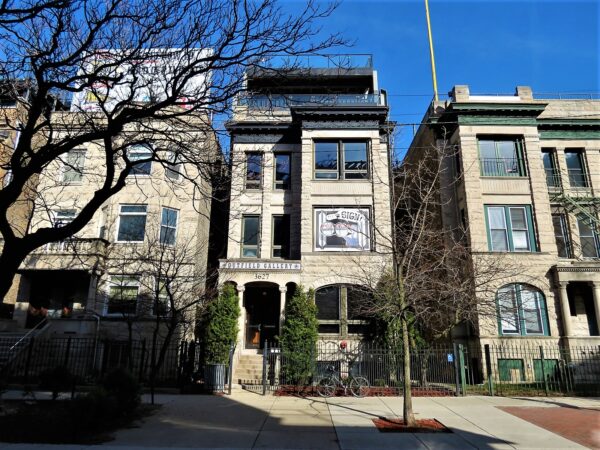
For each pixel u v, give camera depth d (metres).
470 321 18.56
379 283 17.64
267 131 23.75
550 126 23.08
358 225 21.17
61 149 9.94
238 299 20.20
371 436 9.22
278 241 22.64
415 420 10.78
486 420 10.84
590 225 21.64
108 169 10.30
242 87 10.70
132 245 21.02
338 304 20.28
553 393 15.45
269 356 18.81
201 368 18.25
